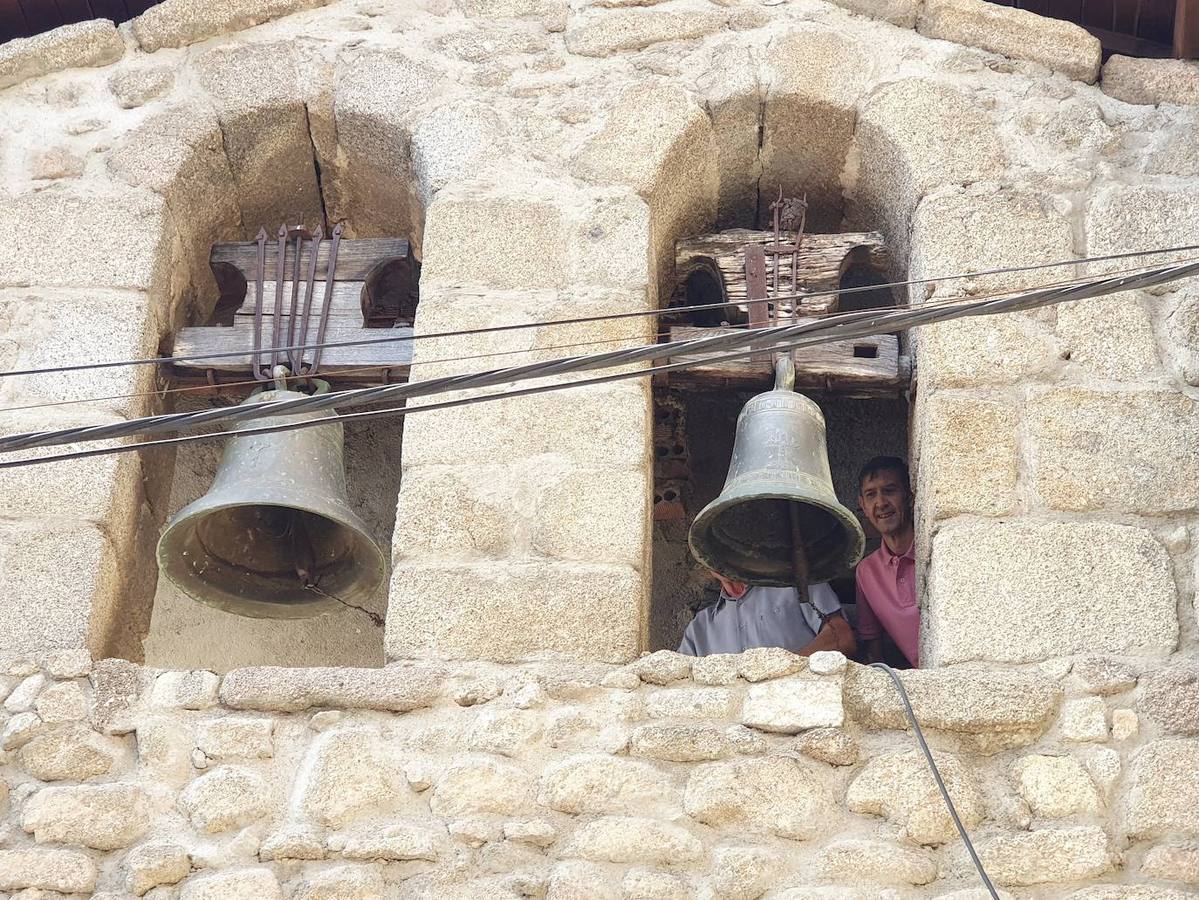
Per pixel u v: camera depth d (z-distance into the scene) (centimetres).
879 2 694
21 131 689
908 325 470
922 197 650
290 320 647
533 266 638
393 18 710
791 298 609
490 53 695
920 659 588
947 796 506
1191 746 524
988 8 689
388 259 671
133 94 696
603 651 559
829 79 679
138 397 630
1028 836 509
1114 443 591
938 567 570
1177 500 579
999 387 604
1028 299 466
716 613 675
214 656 741
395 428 783
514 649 559
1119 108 673
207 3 707
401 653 559
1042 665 548
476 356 593
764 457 597
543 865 509
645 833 512
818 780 520
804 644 655
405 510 586
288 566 625
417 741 534
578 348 619
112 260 655
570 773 523
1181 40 680
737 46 689
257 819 521
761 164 693
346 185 713
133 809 524
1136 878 503
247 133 693
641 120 671
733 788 518
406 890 505
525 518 584
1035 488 584
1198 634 555
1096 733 530
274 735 539
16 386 628
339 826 518
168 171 675
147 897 507
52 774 534
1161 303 621
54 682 554
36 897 507
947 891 501
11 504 600
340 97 690
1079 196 649
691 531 606
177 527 593
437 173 661
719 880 502
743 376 640
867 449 766
